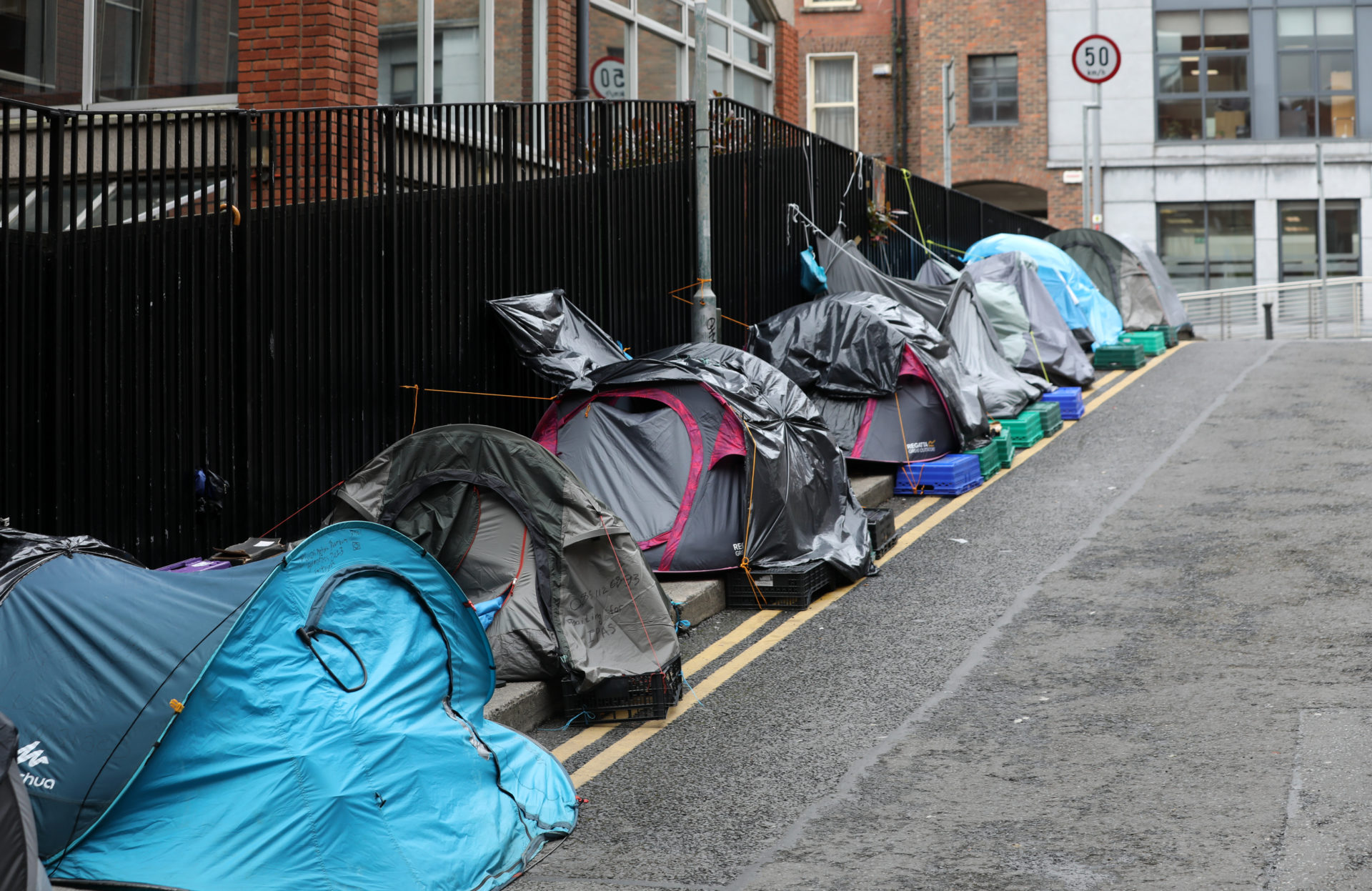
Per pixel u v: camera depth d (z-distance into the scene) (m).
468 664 6.64
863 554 10.01
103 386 7.30
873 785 6.23
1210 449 13.74
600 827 5.97
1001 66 33.81
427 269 9.72
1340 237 32.56
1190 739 6.48
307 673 5.73
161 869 5.17
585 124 11.79
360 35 11.40
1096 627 8.48
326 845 5.28
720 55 18.81
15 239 6.79
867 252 18.28
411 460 8.13
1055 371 17.61
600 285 11.87
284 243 8.48
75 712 5.40
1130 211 33.44
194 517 7.90
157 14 11.31
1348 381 17.03
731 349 10.53
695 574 9.55
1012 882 5.12
